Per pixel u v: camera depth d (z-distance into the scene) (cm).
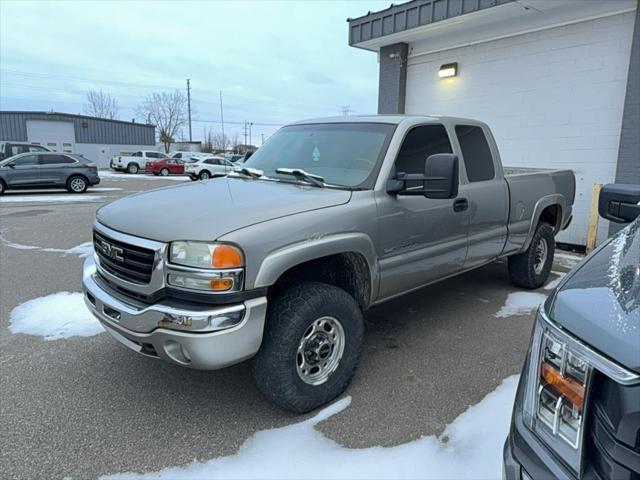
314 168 336
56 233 837
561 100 749
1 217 1038
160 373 318
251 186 314
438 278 366
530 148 796
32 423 261
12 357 341
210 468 226
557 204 510
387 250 307
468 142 393
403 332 389
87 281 284
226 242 224
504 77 814
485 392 294
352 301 282
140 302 244
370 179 306
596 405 117
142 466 228
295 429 257
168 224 241
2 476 220
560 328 133
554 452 128
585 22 708
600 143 715
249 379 311
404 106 980
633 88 655
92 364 330
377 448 241
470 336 380
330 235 265
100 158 4328
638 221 205
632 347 112
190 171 2720
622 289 137
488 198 398
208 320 220
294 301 255
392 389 298
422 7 814
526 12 736
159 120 6506
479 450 238
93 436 250
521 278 490
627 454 108
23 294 484
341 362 281
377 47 991
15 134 3956
